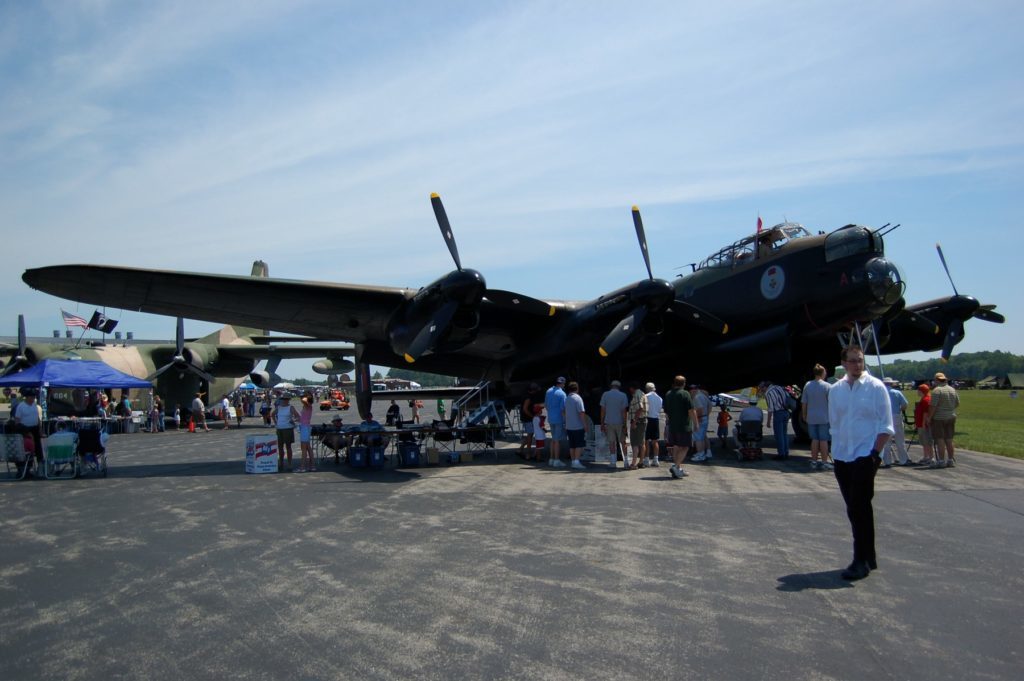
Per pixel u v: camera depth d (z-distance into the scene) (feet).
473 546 22.57
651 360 54.03
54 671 13.16
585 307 52.34
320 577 19.22
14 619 16.10
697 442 46.06
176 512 29.66
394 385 269.23
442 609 16.38
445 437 48.57
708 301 53.01
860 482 18.51
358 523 26.68
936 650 13.64
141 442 73.31
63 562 21.27
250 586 18.47
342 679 12.66
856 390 18.83
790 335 48.19
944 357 66.13
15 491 37.01
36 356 92.22
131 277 42.75
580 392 53.52
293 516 28.35
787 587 17.74
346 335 54.80
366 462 45.21
